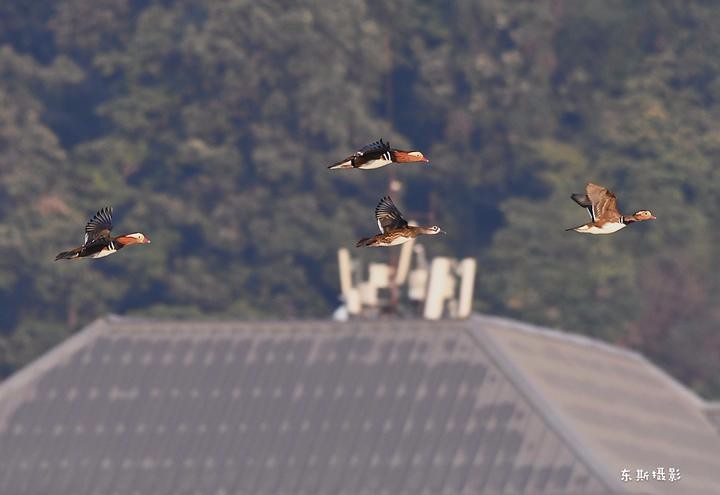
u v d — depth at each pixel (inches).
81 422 1787.6
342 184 4101.9
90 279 3868.1
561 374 1850.4
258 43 4136.3
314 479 1690.5
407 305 3009.4
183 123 4205.2
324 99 4077.3
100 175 4124.0
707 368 3681.1
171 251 4040.4
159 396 1804.9
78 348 1870.1
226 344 1854.1
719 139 4116.6
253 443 1737.2
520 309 3782.0
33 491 1728.6
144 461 1740.9
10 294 3914.9
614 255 3821.4
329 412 1753.2
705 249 3922.2
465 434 1695.4
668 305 3767.2
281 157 4057.6
